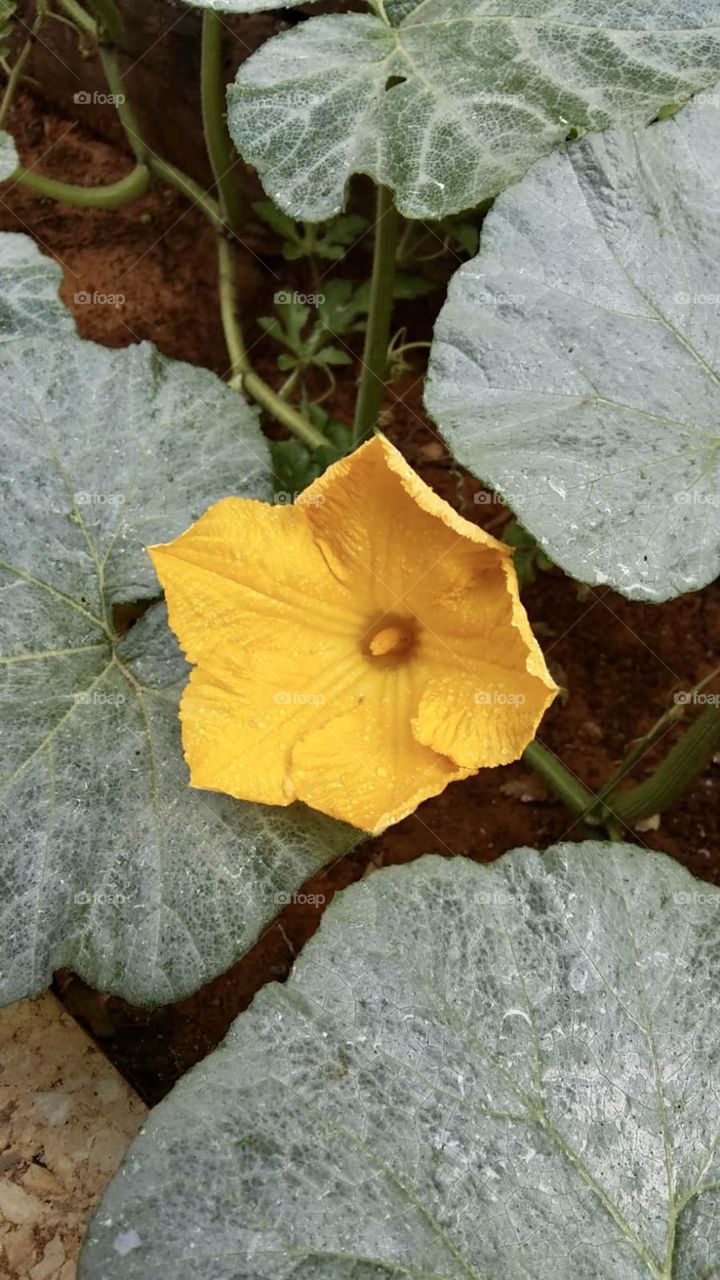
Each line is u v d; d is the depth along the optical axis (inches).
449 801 23.8
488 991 15.1
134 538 18.6
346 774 16.0
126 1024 21.5
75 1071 19.3
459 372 15.8
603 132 16.6
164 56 28.1
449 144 17.0
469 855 23.3
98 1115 18.9
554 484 14.9
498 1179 14.3
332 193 17.0
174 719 17.6
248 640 16.3
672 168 16.6
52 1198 18.2
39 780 17.2
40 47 31.5
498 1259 13.9
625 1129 14.6
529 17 17.7
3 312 21.1
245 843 16.9
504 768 24.1
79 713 17.7
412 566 15.8
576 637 25.2
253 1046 14.7
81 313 29.7
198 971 16.4
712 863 23.2
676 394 15.7
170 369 19.6
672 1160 14.6
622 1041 15.0
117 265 30.4
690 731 20.0
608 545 14.6
